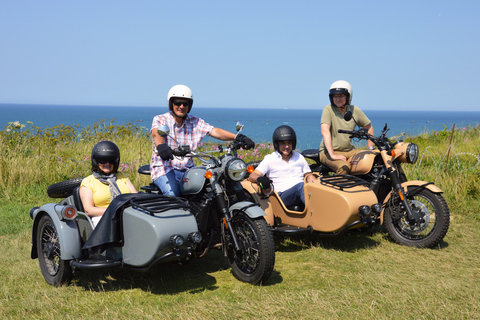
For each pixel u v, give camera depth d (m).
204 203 4.53
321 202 5.34
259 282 4.34
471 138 15.27
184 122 5.33
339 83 6.21
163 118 5.24
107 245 4.21
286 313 3.69
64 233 4.24
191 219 4.13
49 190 5.59
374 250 5.40
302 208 5.78
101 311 3.84
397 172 5.79
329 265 4.92
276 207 5.80
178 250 4.05
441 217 5.32
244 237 4.40
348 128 6.32
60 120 133.38
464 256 5.16
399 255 5.20
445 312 3.67
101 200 4.57
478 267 4.81
